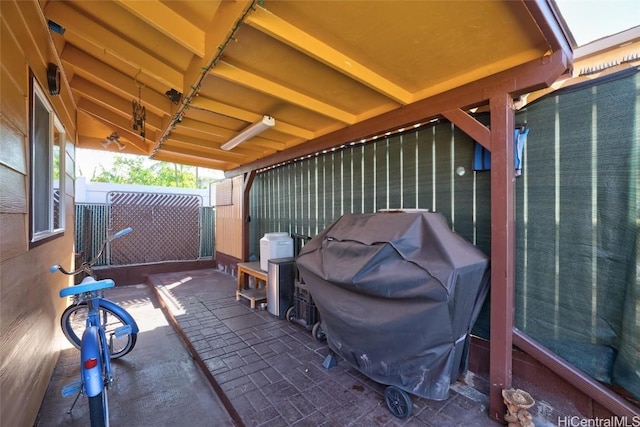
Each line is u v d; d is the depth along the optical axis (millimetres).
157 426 2080
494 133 2047
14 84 1678
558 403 2020
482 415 2053
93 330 1941
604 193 1834
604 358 1828
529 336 2154
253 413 2070
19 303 1737
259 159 5215
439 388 1895
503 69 2008
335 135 3482
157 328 3895
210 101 2830
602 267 1842
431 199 2803
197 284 5781
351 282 2051
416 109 2559
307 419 2014
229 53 2033
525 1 1439
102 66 2787
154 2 1763
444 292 1720
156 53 2314
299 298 3652
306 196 4574
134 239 6699
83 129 4828
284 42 1765
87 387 1654
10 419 1579
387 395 2098
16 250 1682
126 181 18906
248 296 4473
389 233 2119
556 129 2043
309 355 2916
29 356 1932
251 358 2857
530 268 2170
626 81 1755
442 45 1875
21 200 1780
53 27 2207
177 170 20344
